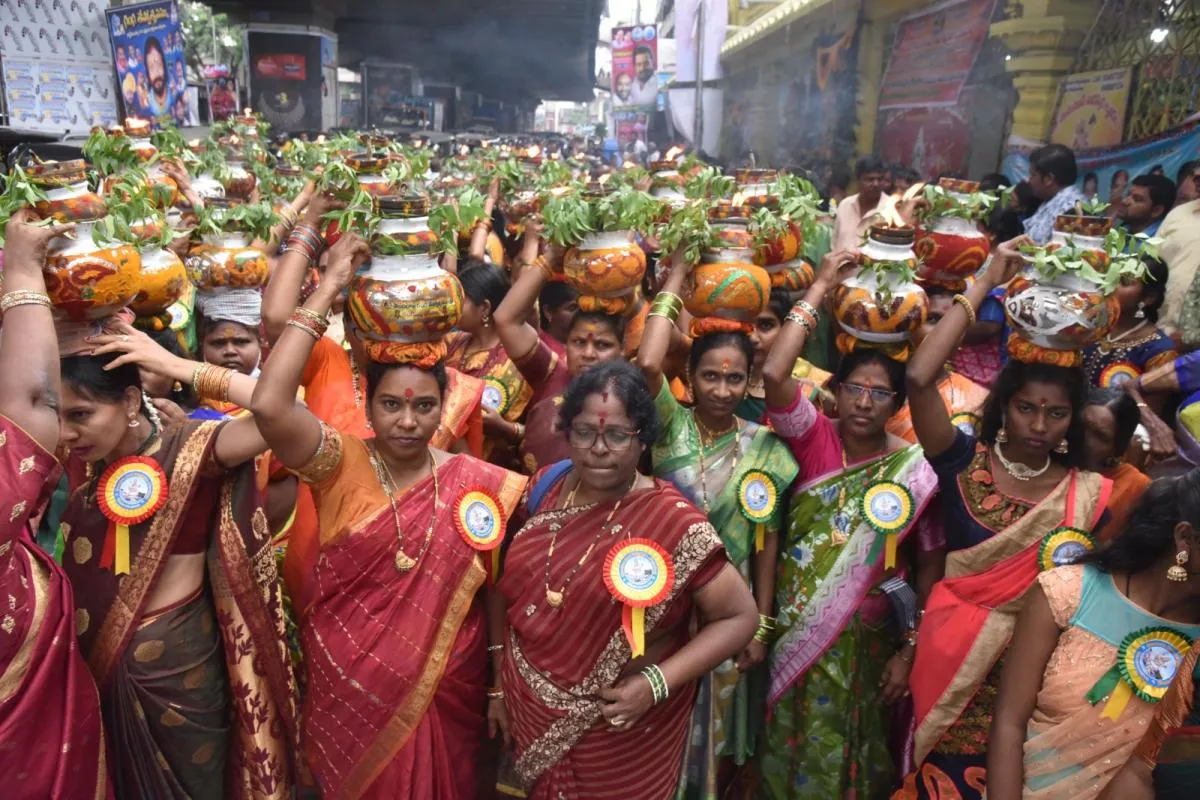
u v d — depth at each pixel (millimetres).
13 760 2193
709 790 3113
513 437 4066
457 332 4285
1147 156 7199
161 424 2652
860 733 3201
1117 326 4551
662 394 3145
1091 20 8219
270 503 3340
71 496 2666
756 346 3809
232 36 35531
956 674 2791
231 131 8500
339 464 2713
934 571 3250
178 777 2668
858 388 3055
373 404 2695
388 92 28812
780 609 3260
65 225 2150
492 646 2990
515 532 3139
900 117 11875
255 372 3668
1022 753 2221
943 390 3764
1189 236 5102
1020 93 8844
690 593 2482
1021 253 2742
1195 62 6898
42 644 2252
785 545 3273
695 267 3164
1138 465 3959
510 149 8844
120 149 3715
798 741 3223
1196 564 1947
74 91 14305
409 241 2584
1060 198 6242
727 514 3158
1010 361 2818
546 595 2484
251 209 3531
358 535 2682
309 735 2807
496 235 7113
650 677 2379
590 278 3277
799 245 3797
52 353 2076
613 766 2523
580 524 2516
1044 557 2617
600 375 2430
